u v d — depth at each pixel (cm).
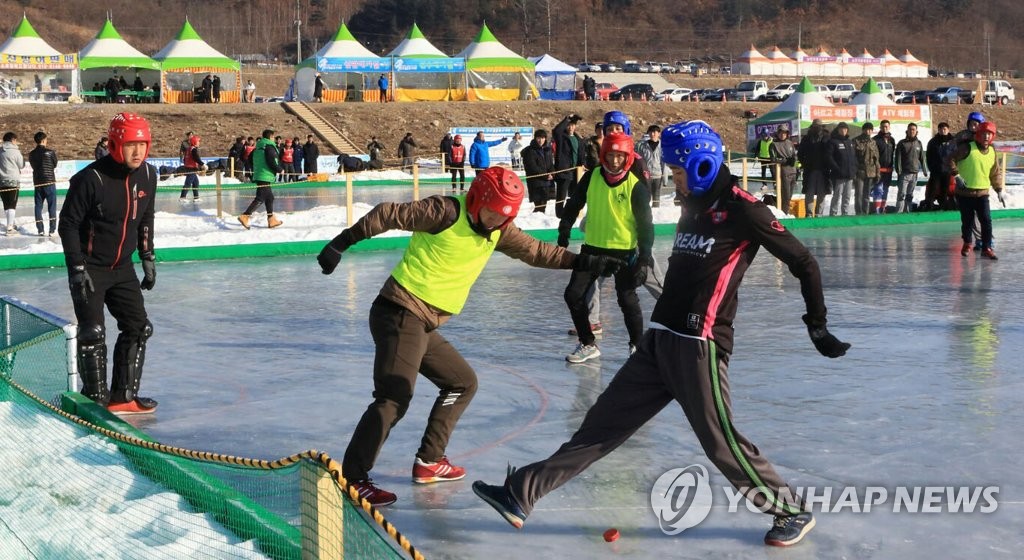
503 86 5509
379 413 497
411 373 500
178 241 1570
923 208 2058
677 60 13638
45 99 5131
